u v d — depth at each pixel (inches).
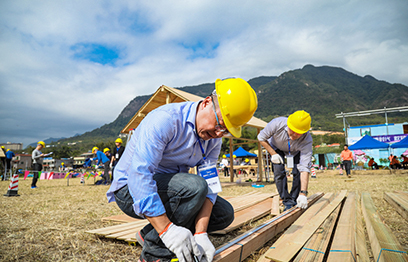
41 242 93.4
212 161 71.2
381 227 93.4
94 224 123.1
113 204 189.8
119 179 61.6
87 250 84.9
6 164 603.8
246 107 59.0
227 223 74.0
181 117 60.7
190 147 63.4
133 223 115.6
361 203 168.1
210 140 70.6
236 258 65.2
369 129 1149.7
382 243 74.5
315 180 446.0
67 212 155.3
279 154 153.4
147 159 52.8
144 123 58.0
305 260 63.2
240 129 66.0
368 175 605.6
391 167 735.7
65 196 244.5
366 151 943.0
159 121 56.3
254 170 919.0
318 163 1149.1
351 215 117.3
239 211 141.2
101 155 436.8
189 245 50.4
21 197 238.7
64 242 92.4
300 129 127.7
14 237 100.0
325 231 89.2
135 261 75.9
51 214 148.6
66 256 79.4
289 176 564.1
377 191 241.3
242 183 387.9
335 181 398.9
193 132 62.2
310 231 87.9
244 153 1099.9
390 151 912.9
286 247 71.6
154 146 53.9
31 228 113.4
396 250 68.5
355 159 926.4
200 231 61.4
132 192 52.7
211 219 71.9
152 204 50.8
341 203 168.4
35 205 184.1
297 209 128.0
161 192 60.5
